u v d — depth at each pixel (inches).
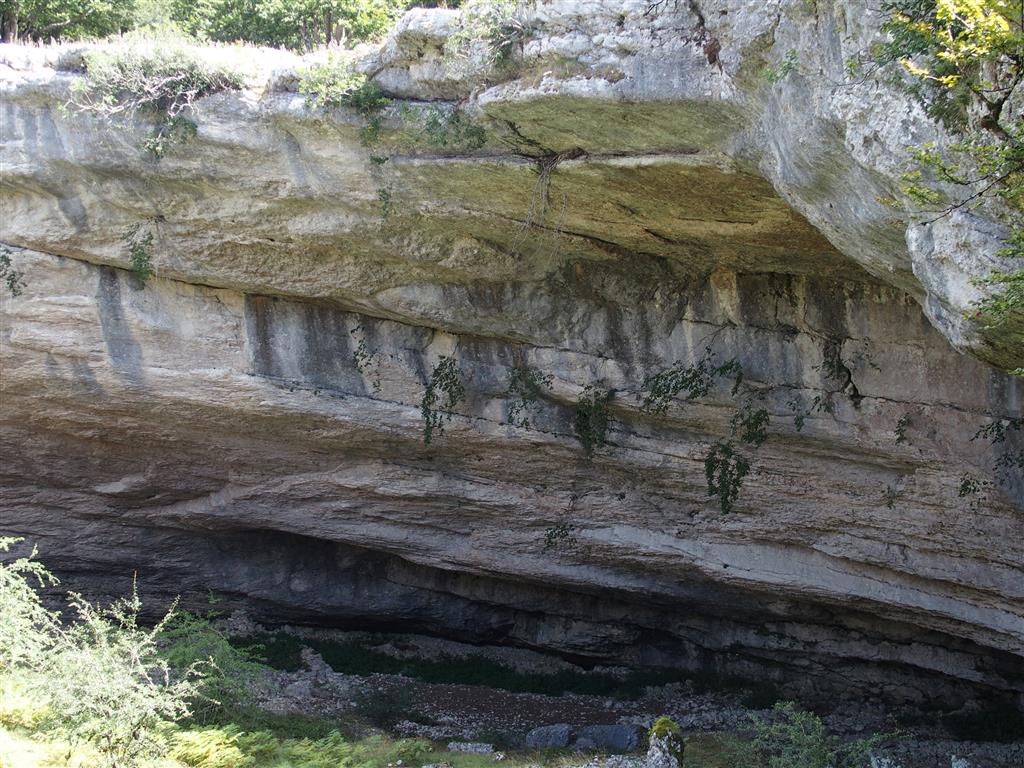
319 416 614.9
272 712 620.7
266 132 486.6
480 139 427.8
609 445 608.1
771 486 595.5
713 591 697.0
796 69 304.2
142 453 664.4
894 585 604.7
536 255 530.3
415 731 649.6
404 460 657.0
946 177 240.4
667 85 350.6
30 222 557.3
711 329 550.9
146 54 483.2
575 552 689.0
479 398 606.2
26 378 602.5
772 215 424.2
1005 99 242.4
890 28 259.6
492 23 384.8
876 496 570.9
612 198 443.8
